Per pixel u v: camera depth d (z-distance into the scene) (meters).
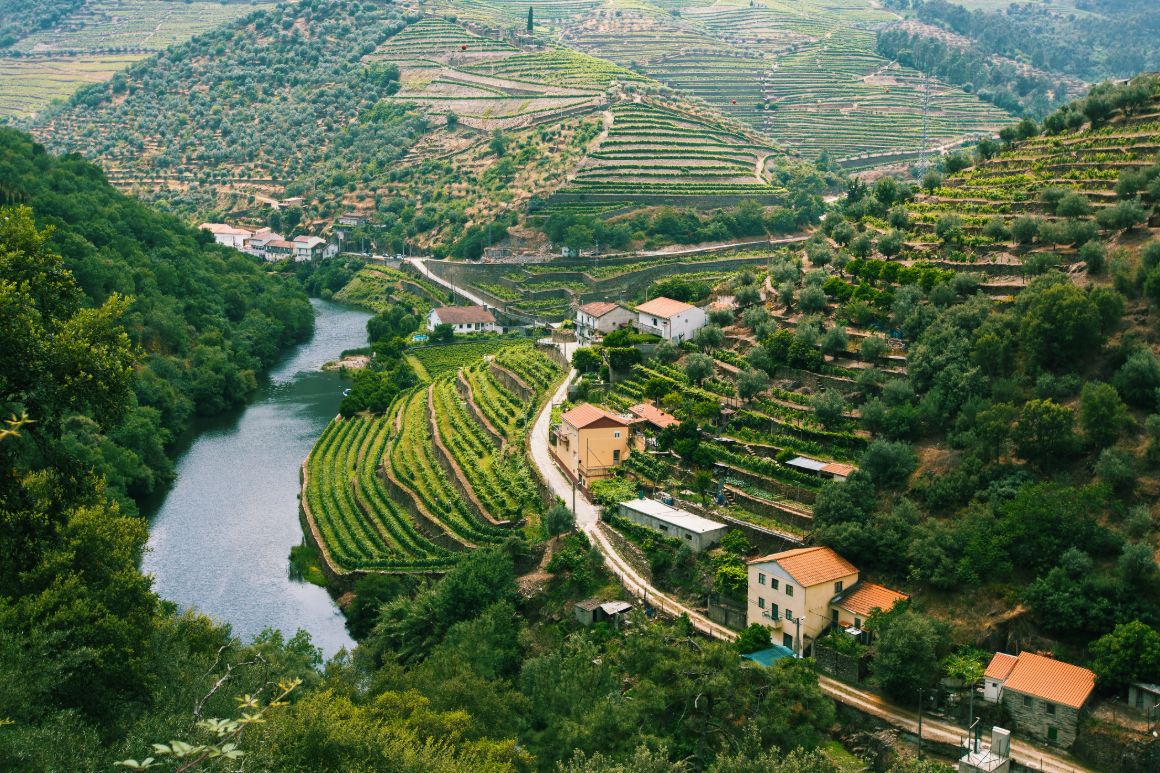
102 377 71.06
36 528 69.94
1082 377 128.00
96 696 79.00
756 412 154.38
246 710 38.47
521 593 132.88
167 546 163.50
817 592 112.75
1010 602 107.38
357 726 74.69
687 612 123.62
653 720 95.56
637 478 153.38
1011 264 159.50
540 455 172.00
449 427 199.75
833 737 101.69
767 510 133.38
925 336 144.88
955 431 129.88
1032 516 110.62
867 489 125.31
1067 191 168.38
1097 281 142.75
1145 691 94.12
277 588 151.62
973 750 92.88
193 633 100.69
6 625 79.69
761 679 97.31
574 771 79.31
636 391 178.62
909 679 101.56
